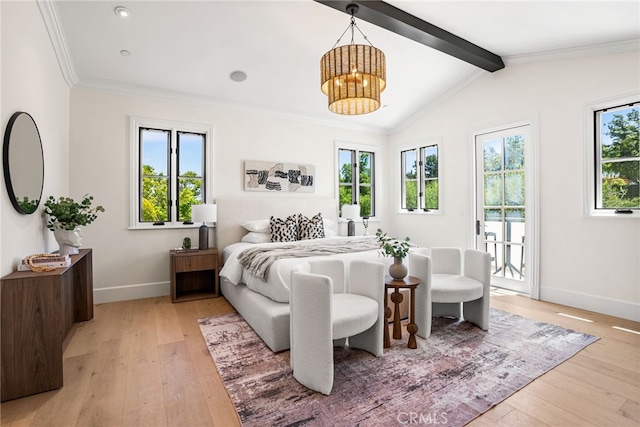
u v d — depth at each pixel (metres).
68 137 3.53
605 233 3.21
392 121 5.64
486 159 4.36
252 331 2.84
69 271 2.81
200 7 2.81
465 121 4.55
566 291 3.50
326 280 1.83
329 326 1.84
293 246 3.52
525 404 1.76
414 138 5.43
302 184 5.09
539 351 2.39
